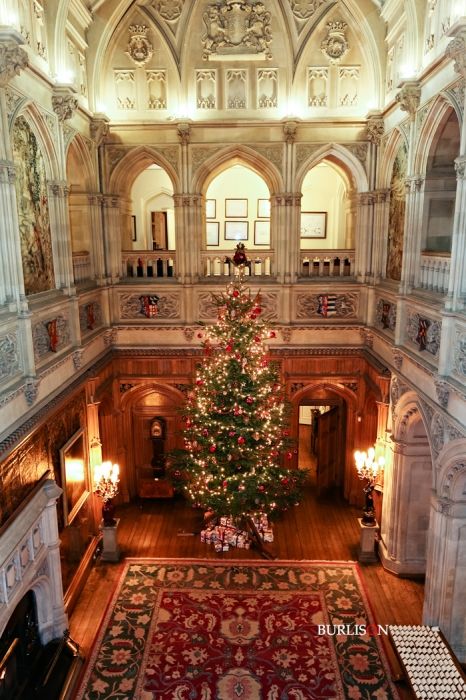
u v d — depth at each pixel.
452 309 9.13
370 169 14.87
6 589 8.25
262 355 13.40
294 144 14.86
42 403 10.02
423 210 11.52
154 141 14.97
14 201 8.90
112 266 15.56
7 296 8.97
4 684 8.89
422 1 11.09
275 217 15.34
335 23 14.35
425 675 9.20
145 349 15.72
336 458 17.41
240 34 14.46
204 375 13.28
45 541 10.19
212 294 14.04
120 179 15.32
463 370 8.73
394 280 13.69
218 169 15.95
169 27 14.43
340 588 12.69
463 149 8.72
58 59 11.24
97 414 14.18
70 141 12.35
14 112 9.02
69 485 12.16
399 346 12.15
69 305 12.05
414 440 12.61
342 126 14.73
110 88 14.73
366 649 10.77
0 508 8.38
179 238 15.36
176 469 14.09
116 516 16.08
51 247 11.56
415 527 13.02
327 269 16.39
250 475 12.74
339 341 15.84
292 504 16.08
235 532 14.45
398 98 11.61
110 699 9.59
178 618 11.64
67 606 11.45
